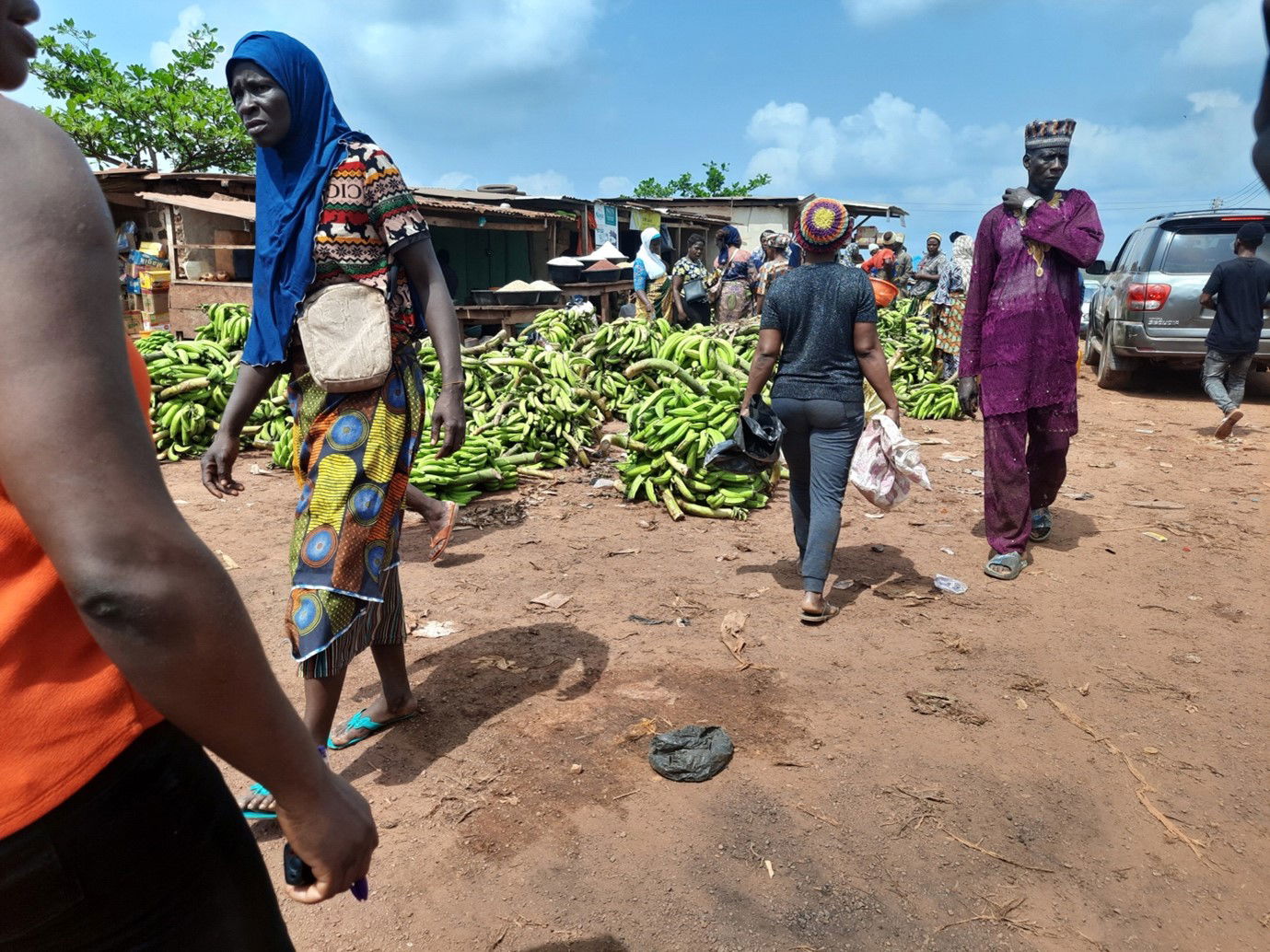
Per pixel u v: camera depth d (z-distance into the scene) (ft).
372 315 8.73
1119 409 34.30
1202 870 8.42
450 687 11.64
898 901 7.96
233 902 3.64
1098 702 11.46
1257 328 27.02
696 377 23.97
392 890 8.05
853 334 13.51
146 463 2.78
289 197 8.85
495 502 20.30
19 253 2.59
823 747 10.34
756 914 7.79
